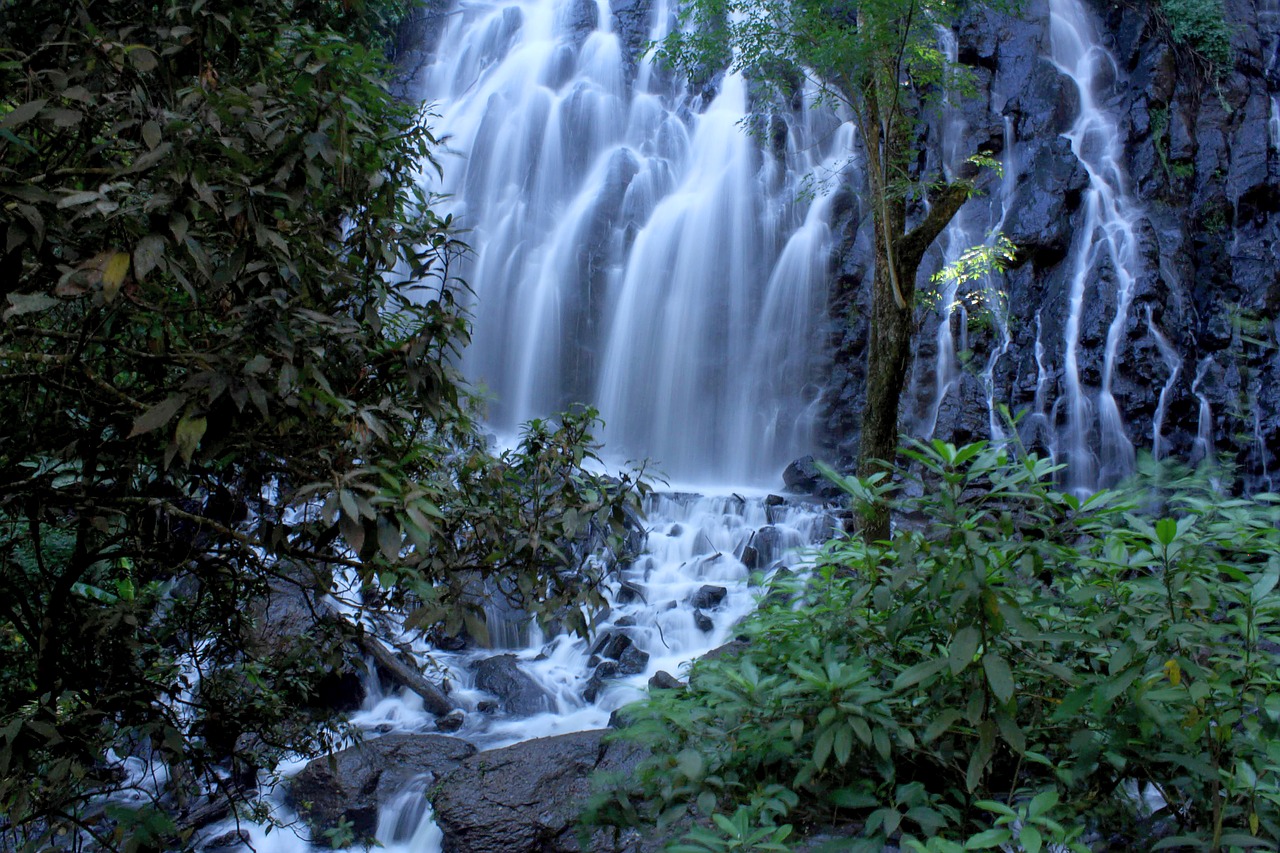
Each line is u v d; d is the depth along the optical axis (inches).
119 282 70.2
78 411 97.9
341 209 104.7
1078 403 474.9
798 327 570.6
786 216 595.5
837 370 555.5
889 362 230.4
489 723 274.2
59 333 89.0
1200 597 75.2
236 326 81.6
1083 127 574.2
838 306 563.5
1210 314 502.6
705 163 642.8
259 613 218.4
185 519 97.3
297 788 214.5
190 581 160.7
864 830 83.2
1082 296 499.2
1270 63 601.0
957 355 508.7
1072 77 592.4
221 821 205.3
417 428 101.1
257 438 88.6
